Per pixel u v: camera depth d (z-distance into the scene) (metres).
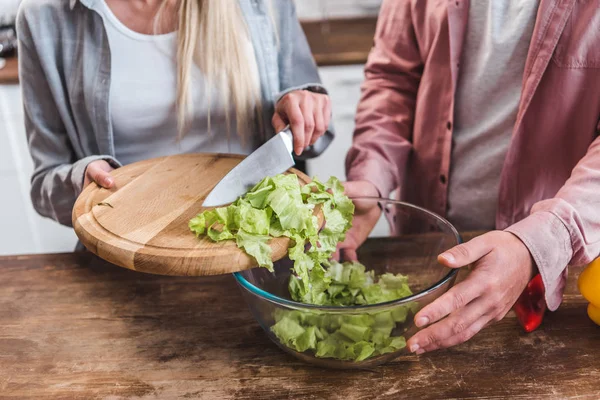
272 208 0.78
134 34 1.19
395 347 0.77
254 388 0.78
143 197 0.90
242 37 1.21
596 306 0.85
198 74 1.23
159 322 0.92
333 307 0.73
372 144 1.28
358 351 0.77
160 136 1.28
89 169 0.99
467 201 1.26
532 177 1.13
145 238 0.78
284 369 0.82
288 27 1.31
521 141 1.11
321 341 0.77
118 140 1.27
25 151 2.29
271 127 1.31
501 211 1.19
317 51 2.31
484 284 0.74
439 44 1.18
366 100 1.38
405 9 1.27
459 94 1.20
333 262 0.94
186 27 1.15
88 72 1.18
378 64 1.36
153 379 0.80
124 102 1.22
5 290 1.02
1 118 2.20
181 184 0.94
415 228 1.00
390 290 0.93
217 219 0.78
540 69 1.01
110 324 0.92
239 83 1.21
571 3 0.97
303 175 0.95
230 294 0.99
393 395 0.76
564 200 0.83
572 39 0.99
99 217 0.84
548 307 0.85
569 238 0.80
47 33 1.16
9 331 0.92
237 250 0.75
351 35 2.53
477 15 1.11
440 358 0.82
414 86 1.33
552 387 0.76
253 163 0.90
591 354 0.81
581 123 1.04
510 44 1.08
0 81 2.12
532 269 0.79
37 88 1.22
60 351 0.87
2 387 0.80
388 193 1.26
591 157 0.91
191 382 0.80
